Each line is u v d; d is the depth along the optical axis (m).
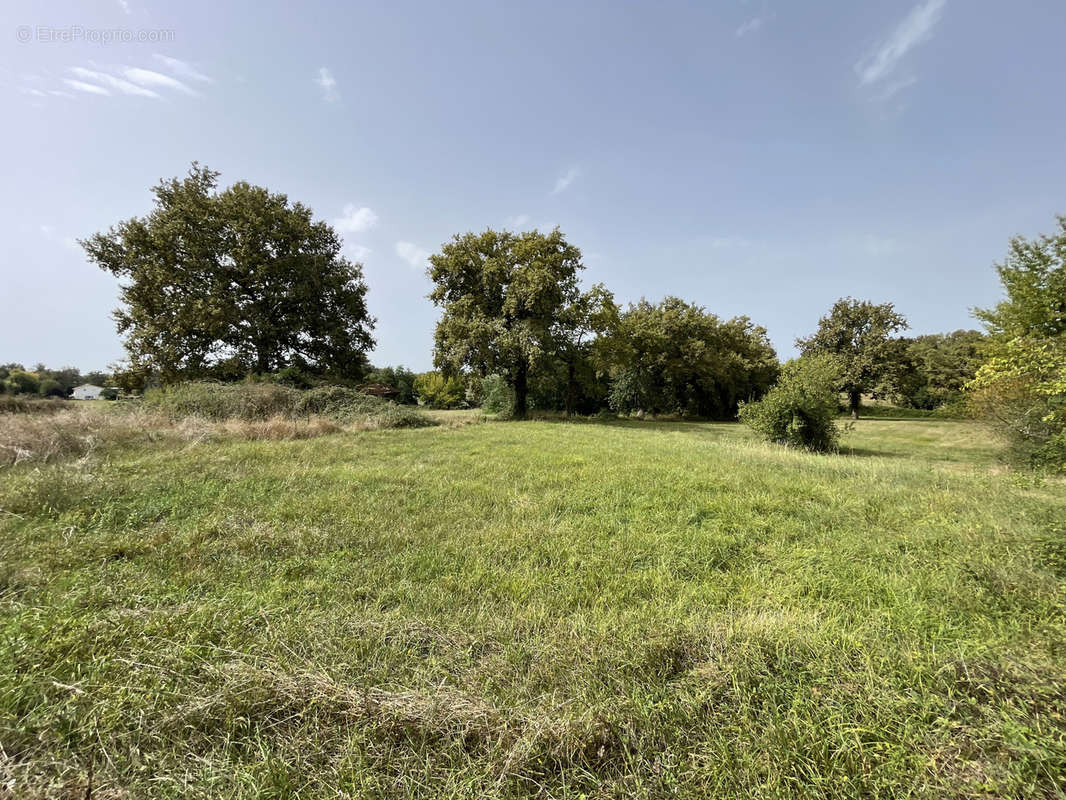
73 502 5.38
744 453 11.30
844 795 1.73
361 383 30.02
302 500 5.88
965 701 2.16
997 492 6.81
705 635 2.84
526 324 23.61
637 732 2.09
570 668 2.55
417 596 3.42
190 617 2.88
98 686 2.22
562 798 1.77
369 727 2.04
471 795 1.76
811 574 3.95
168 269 22.70
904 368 34.69
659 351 34.34
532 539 4.68
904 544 4.64
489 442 12.77
